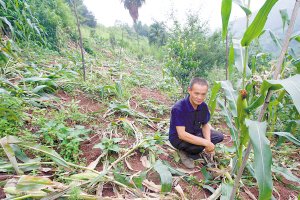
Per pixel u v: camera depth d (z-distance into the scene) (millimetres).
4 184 1522
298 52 2355
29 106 2646
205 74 5668
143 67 7438
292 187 2244
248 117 1468
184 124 2242
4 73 3182
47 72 3877
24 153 1863
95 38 11000
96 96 3535
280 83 980
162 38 12375
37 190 1481
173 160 2383
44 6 6777
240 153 1629
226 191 1818
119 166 2043
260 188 1053
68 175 1781
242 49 1607
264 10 1141
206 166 2326
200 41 5574
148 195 1760
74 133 2180
